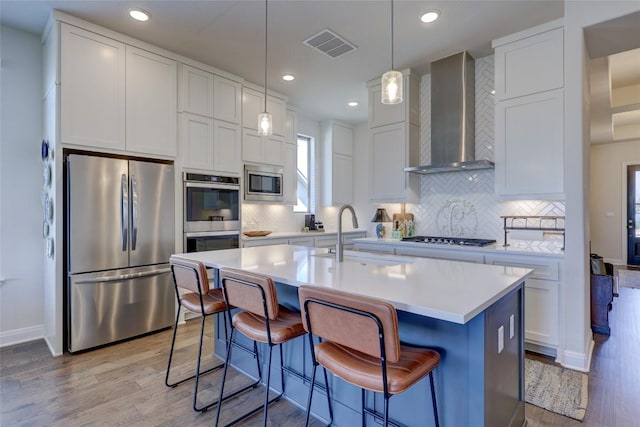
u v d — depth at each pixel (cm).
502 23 288
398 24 290
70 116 277
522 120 299
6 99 301
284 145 466
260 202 439
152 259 320
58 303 276
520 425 179
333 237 524
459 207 383
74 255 275
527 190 296
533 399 211
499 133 312
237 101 401
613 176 696
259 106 430
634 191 678
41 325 317
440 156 360
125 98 308
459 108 348
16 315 305
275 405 209
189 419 193
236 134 400
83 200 279
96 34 291
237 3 261
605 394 216
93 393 219
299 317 189
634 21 233
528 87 296
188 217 349
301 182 568
